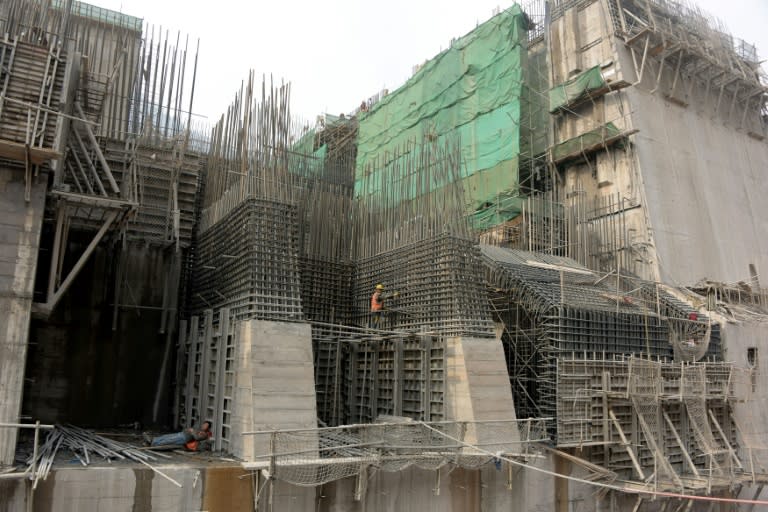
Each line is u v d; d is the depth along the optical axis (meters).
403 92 43.38
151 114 22.77
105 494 13.80
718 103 40.12
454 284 20.39
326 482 15.77
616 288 28.41
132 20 26.95
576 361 21.86
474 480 18.50
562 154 36.91
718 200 37.84
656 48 36.50
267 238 19.16
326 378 22.42
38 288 20.17
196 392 21.08
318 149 44.41
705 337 26.44
